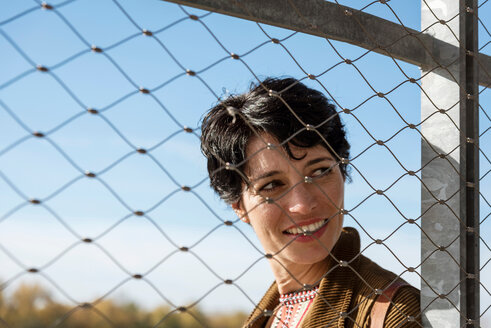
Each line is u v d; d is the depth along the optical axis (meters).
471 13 1.45
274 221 1.38
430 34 1.45
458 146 1.36
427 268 1.37
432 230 1.38
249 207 1.45
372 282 1.36
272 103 1.39
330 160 1.40
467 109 1.43
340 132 1.52
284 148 1.36
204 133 1.56
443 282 1.34
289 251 1.38
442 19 1.43
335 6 1.30
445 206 1.36
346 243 1.48
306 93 1.45
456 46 1.40
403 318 1.28
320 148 1.39
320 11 1.28
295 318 1.54
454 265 1.33
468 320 1.33
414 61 1.42
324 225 1.38
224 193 1.55
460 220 1.34
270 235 1.40
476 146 1.42
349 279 1.42
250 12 1.18
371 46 1.34
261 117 1.38
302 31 1.25
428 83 1.44
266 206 1.38
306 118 1.38
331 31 1.28
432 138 1.42
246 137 1.42
